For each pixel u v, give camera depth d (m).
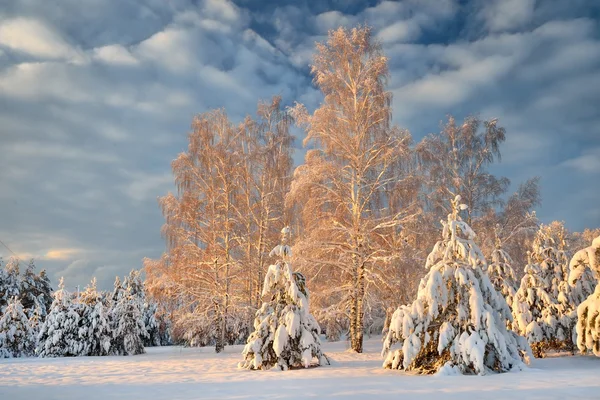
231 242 24.78
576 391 7.74
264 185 25.33
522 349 12.46
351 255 19.62
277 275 14.77
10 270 44.78
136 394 9.20
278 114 26.20
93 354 27.67
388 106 19.97
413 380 10.23
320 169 18.98
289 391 8.83
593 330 14.06
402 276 18.36
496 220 24.86
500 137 25.28
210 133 24.73
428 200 24.52
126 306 28.66
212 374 13.12
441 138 26.27
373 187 19.52
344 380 10.53
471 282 12.10
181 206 23.62
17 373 15.41
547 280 18.48
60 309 28.31
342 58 20.05
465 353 11.27
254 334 14.50
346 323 25.62
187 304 24.11
